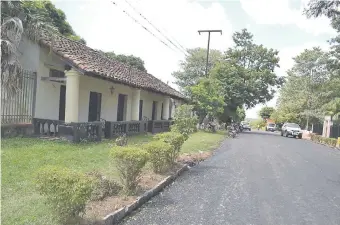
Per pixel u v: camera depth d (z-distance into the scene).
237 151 16.86
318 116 43.47
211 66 47.53
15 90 11.16
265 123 80.06
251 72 41.38
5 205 5.12
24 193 5.74
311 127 47.38
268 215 6.25
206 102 28.89
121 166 6.53
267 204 7.00
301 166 13.13
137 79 19.03
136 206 6.12
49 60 13.05
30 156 8.55
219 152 15.87
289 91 57.59
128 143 13.36
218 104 29.72
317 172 11.88
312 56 52.94
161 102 27.39
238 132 36.78
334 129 32.59
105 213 5.25
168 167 9.48
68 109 12.23
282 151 18.72
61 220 4.51
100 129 13.37
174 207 6.37
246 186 8.61
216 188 8.17
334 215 6.53
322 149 23.53
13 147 9.61
